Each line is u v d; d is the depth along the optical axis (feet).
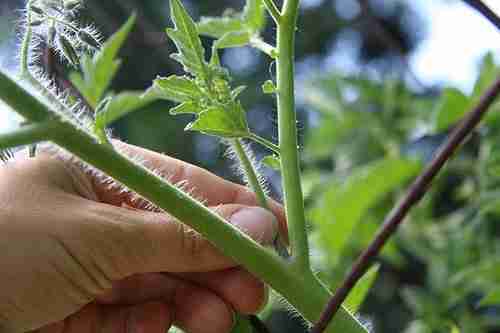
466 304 2.28
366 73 2.90
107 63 1.90
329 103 2.89
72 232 1.45
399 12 5.11
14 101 1.28
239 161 1.54
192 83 1.44
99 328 1.71
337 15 4.87
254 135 1.44
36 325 1.50
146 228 1.46
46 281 1.46
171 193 1.35
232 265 1.51
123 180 1.33
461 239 2.33
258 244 1.40
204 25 1.57
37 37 1.43
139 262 1.48
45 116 1.29
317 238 2.34
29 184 1.48
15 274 1.45
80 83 1.90
